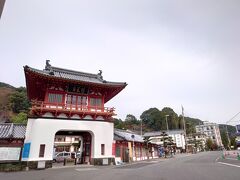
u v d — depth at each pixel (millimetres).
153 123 129750
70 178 15414
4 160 23625
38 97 35562
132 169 21766
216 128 149250
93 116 30438
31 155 24312
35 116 26719
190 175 15031
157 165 26750
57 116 27781
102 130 30344
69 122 28203
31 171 21906
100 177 15578
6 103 99438
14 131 27031
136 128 117938
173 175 15398
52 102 28469
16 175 18266
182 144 101562
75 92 30734
